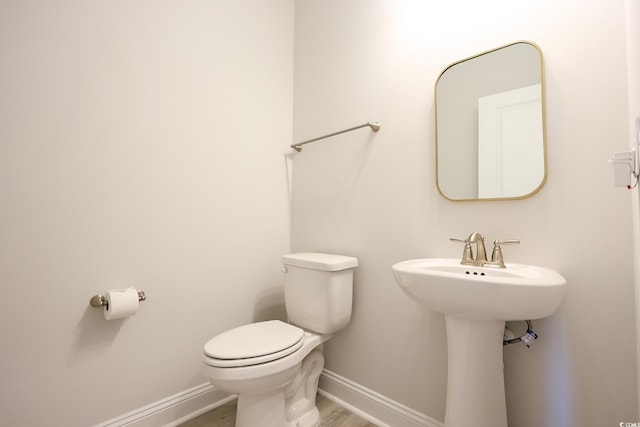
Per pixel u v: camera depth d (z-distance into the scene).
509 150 1.16
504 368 1.15
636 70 0.78
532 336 1.04
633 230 0.92
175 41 1.56
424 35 1.43
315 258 1.59
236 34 1.81
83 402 1.26
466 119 1.27
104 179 1.33
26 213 1.16
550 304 0.84
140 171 1.43
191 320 1.58
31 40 1.18
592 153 1.00
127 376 1.37
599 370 0.98
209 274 1.65
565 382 1.03
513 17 1.18
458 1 1.33
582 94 1.03
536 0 1.12
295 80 2.08
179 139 1.56
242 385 1.13
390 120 1.54
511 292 0.82
